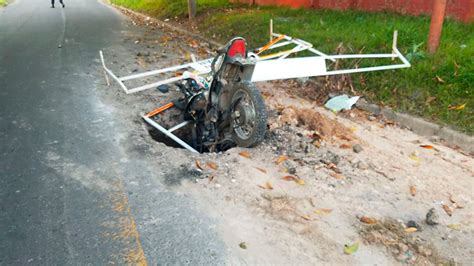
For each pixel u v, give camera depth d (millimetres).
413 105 5633
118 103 5965
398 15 9344
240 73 4855
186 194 3697
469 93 5422
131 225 3246
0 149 4445
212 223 3299
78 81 6926
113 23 14852
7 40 10773
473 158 4625
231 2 16188
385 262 2934
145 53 9367
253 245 3057
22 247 2992
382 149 4734
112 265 2830
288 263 2883
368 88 6242
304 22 10109
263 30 9883
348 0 10891
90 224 3252
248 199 3643
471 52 6141
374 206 3604
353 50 7156
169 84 6918
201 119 5531
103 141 4699
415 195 3803
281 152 4516
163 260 2883
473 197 3811
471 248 3127
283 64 4973
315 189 3824
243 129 4738
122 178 3926
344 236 3191
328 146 4684
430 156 4605
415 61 6340
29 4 24297
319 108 6023
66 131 4934
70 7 21969
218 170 4109
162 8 17031
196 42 10938
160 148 4578
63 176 3941
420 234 3262
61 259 2879
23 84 6715
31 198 3580
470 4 7949
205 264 2852
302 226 3295
